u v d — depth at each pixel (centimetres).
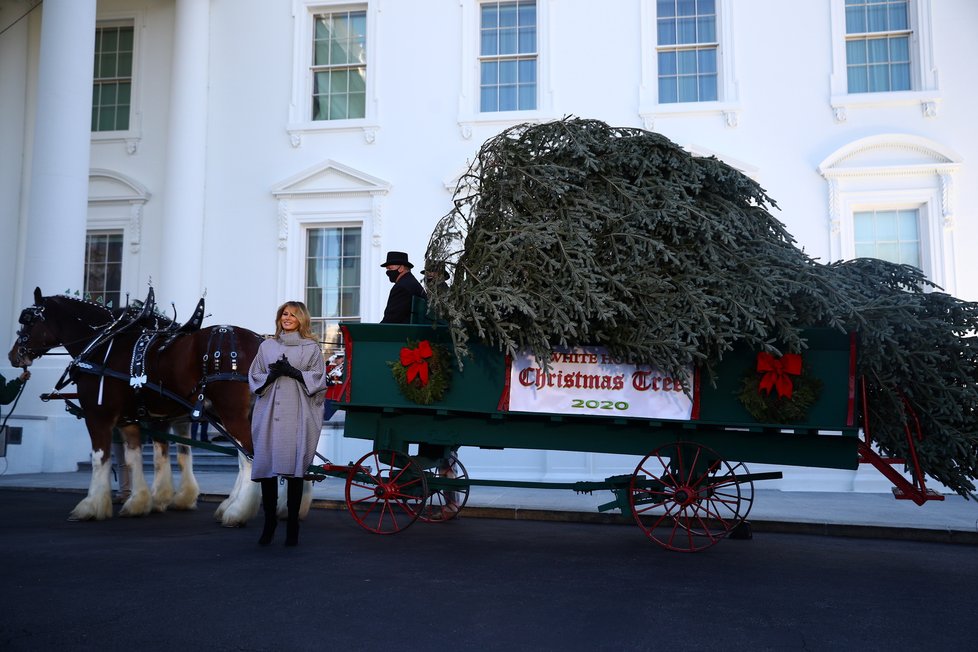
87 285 1567
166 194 1509
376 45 1493
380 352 739
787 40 1381
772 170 1362
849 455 678
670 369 653
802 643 443
